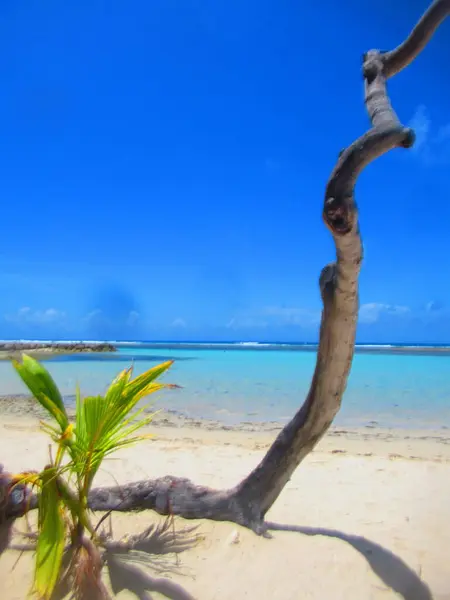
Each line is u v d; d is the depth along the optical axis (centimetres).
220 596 281
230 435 770
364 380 1720
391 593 289
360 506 421
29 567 303
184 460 582
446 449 686
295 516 395
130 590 283
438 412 1026
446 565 317
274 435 775
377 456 616
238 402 1147
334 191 238
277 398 1214
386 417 967
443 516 399
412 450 677
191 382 1597
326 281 288
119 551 318
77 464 281
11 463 562
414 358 3325
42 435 721
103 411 280
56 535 263
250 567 306
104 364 2330
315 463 569
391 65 290
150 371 299
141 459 584
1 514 346
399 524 380
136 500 371
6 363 2378
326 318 291
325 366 302
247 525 345
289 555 319
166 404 1120
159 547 323
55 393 296
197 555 317
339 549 329
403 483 489
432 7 279
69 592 275
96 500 375
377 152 226
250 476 353
